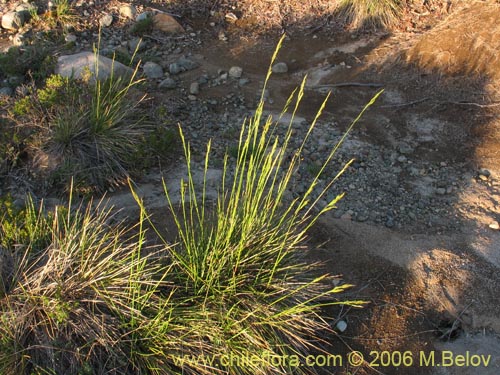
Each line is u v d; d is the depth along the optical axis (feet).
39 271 12.43
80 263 12.43
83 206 16.67
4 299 11.98
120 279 12.20
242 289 12.91
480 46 23.93
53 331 11.64
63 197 17.03
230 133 20.75
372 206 17.78
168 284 12.89
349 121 22.15
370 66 25.09
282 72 25.08
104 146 18.08
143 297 12.12
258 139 20.31
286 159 19.40
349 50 26.30
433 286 14.99
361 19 27.25
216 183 17.95
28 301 11.93
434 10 27.32
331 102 23.30
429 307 14.57
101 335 11.65
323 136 21.11
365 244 16.11
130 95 20.89
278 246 13.57
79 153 17.85
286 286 13.19
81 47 25.36
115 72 22.03
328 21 28.02
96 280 12.11
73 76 20.38
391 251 15.94
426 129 21.75
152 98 22.20
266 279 13.15
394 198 18.22
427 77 23.95
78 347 11.58
